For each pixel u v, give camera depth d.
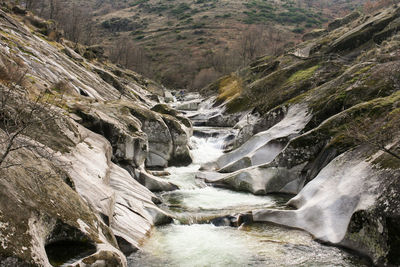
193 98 82.94
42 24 56.56
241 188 20.92
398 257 10.43
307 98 29.20
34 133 11.52
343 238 12.54
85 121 19.08
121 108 23.42
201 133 38.41
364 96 23.52
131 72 93.88
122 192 15.35
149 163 25.61
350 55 47.84
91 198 11.30
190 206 17.73
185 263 11.38
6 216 6.47
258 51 102.38
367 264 11.34
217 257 11.88
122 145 19.64
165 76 129.00
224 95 59.97
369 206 11.89
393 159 13.23
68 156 12.62
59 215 7.98
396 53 29.50
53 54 37.41
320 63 45.91
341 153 17.69
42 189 8.27
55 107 16.55
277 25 176.62
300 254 12.12
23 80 18.03
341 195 14.04
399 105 18.44
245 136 31.50
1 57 18.64
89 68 49.41
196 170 26.09
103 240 8.85
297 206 16.39
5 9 53.22
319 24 176.38
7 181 7.20
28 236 6.66
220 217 15.40
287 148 21.25
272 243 13.05
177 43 166.88
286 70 48.72
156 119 25.83
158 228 14.55
